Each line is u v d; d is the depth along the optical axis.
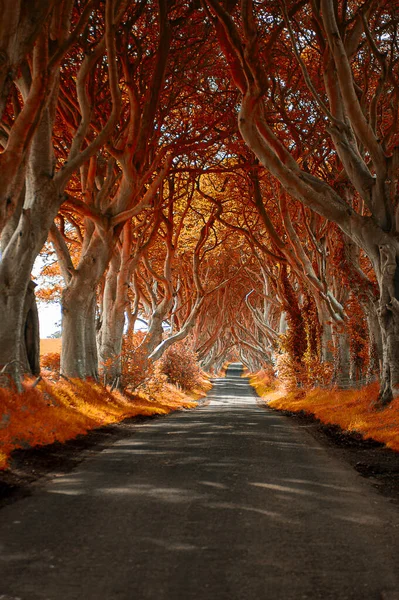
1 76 9.37
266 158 16.05
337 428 15.73
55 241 19.75
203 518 5.78
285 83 21.62
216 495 6.87
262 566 4.37
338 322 24.75
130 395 24.56
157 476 8.09
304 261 25.20
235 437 13.30
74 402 16.78
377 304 19.75
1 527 5.38
